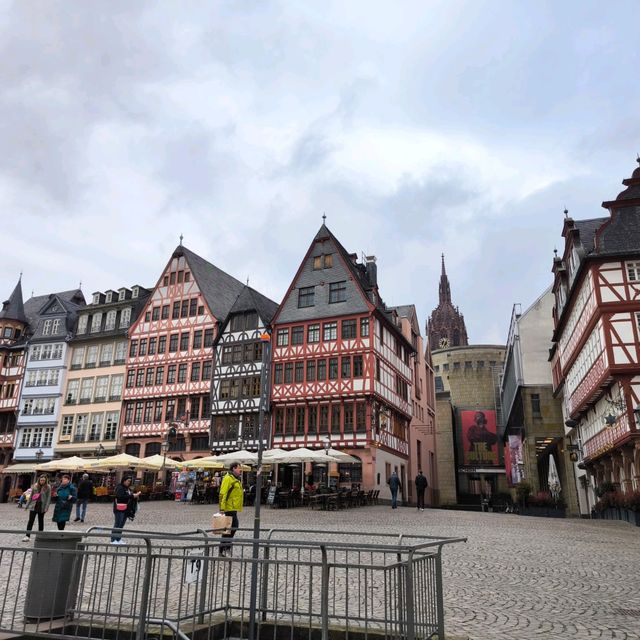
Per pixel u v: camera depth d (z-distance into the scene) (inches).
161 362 1740.9
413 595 196.5
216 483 1224.8
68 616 236.5
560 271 1280.8
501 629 240.4
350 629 221.0
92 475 1708.9
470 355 2728.8
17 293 2159.2
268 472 1433.3
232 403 1545.3
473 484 2471.7
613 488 1002.7
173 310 1775.3
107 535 226.8
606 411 1016.9
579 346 1133.7
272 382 1504.7
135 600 222.5
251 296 1620.3
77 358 1930.4
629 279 968.3
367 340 1414.9
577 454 1280.8
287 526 671.1
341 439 1381.6
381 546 196.5
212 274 1904.5
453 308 4564.5
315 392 1437.0
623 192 1048.8
